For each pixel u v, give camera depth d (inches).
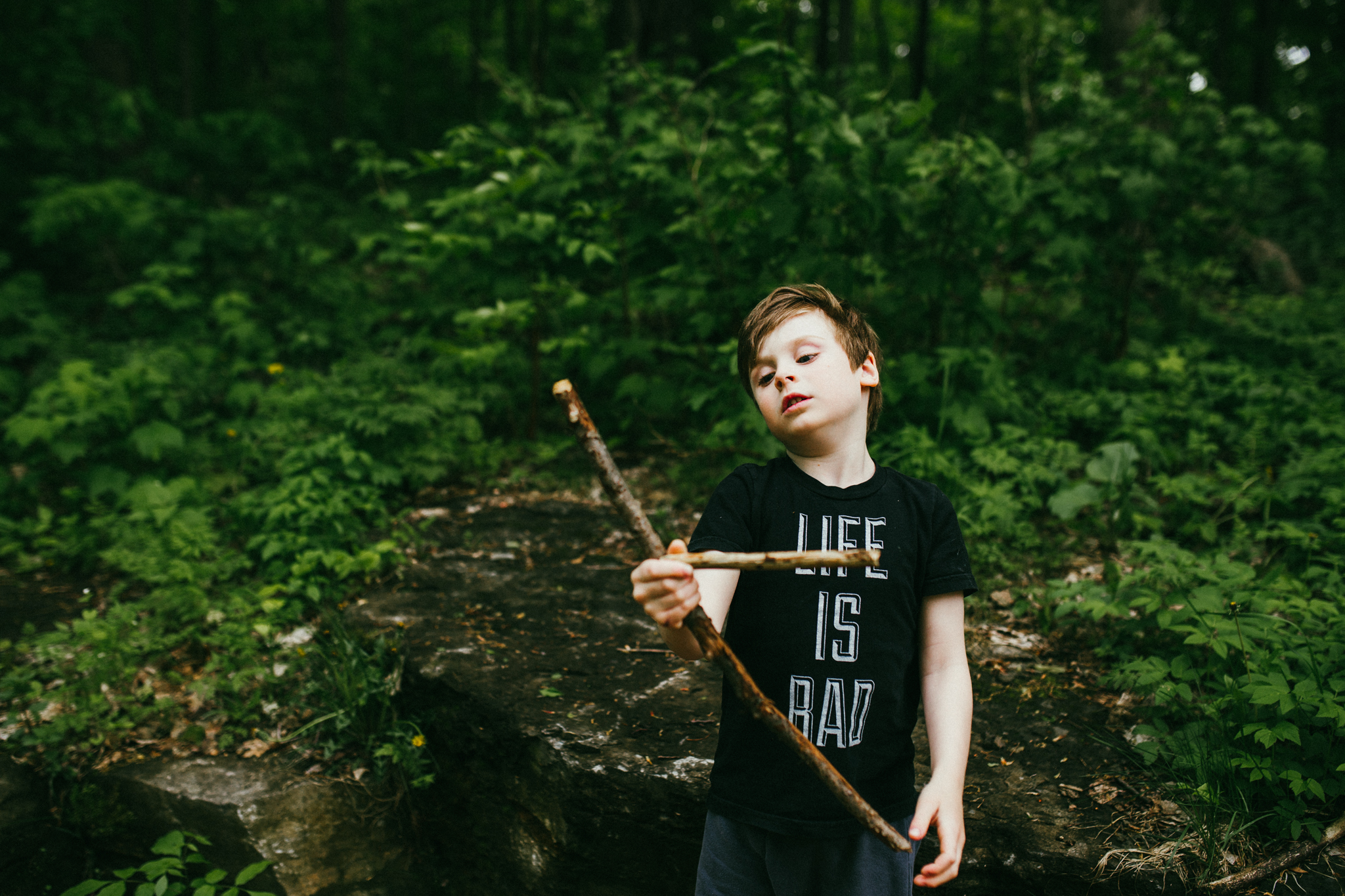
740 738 52.8
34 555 161.0
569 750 94.7
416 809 108.3
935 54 606.9
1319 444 163.5
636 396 182.9
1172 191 207.0
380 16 655.8
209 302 248.8
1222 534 140.0
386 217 291.6
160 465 179.5
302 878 100.2
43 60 298.4
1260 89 561.6
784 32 160.9
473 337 183.9
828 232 159.9
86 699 110.6
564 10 621.9
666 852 91.0
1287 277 289.9
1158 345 222.1
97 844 104.7
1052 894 78.6
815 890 51.8
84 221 257.4
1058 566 131.3
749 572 52.7
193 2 603.8
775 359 53.0
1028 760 91.5
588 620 123.0
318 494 144.6
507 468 183.6
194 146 306.5
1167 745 88.9
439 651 113.1
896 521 52.7
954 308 190.4
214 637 119.6
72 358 223.6
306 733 111.0
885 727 51.3
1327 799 80.8
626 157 185.2
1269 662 89.1
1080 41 420.8
